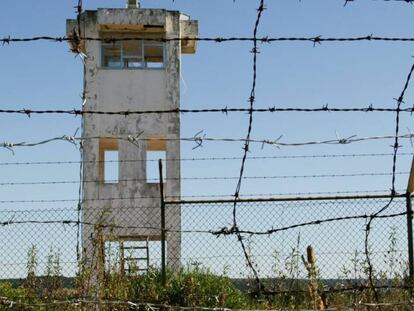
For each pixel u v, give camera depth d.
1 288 10.23
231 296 11.73
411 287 8.73
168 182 24.91
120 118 25.44
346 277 9.73
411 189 10.11
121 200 24.34
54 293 10.29
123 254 11.23
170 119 25.56
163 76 25.95
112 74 25.73
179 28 26.36
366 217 8.30
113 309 10.17
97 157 24.89
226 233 8.14
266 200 10.41
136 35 26.31
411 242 10.06
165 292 11.83
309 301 9.23
